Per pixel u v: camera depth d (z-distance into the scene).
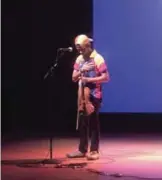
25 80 9.35
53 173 5.21
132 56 9.69
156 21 9.62
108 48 9.66
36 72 9.35
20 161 5.89
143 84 9.70
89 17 9.45
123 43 9.67
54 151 6.65
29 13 9.24
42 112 9.41
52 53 9.31
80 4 9.34
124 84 9.73
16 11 9.20
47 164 5.70
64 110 9.43
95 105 5.91
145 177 4.98
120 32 9.65
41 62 9.33
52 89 9.37
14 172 5.29
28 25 9.26
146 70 9.69
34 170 5.38
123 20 9.63
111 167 5.48
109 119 9.77
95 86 5.89
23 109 9.38
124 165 5.60
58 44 9.30
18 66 9.32
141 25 9.65
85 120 5.97
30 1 9.23
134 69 9.70
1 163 5.78
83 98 5.89
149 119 9.73
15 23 9.23
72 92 9.41
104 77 5.82
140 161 5.85
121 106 9.75
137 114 9.77
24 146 7.12
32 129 9.12
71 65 9.31
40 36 9.30
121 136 8.12
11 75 9.31
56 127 9.31
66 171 5.30
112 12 9.59
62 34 9.30
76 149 6.81
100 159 5.97
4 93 9.28
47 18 9.27
